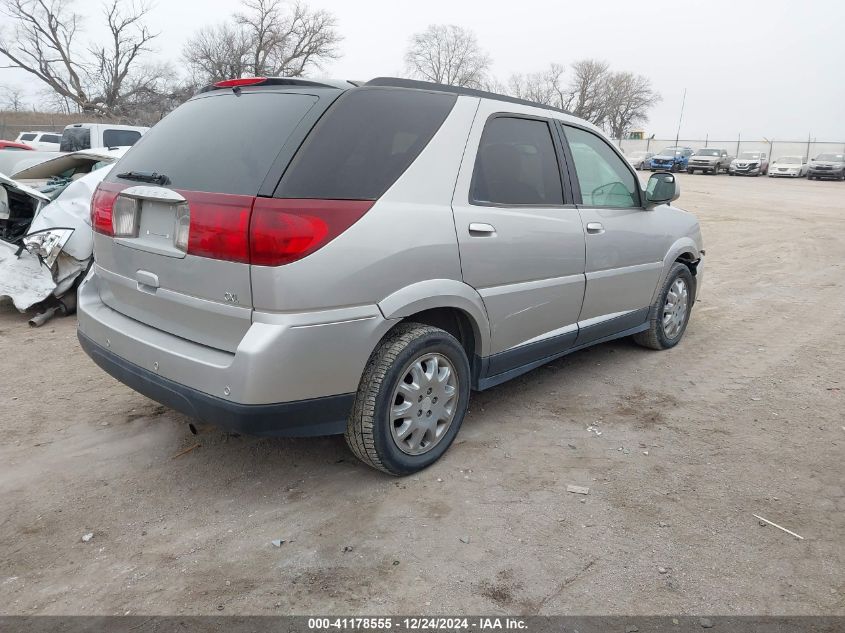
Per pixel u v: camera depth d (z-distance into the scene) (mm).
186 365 2867
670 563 2727
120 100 54906
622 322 4859
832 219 16891
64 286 6012
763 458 3660
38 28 52406
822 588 2594
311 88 3104
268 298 2670
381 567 2670
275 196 2670
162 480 3316
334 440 3783
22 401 4242
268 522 2967
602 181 4512
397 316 3029
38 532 2869
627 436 3906
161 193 2971
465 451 3658
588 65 70438
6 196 6434
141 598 2479
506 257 3574
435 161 3244
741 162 39938
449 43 63938
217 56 56406
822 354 5535
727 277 9039
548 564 2703
